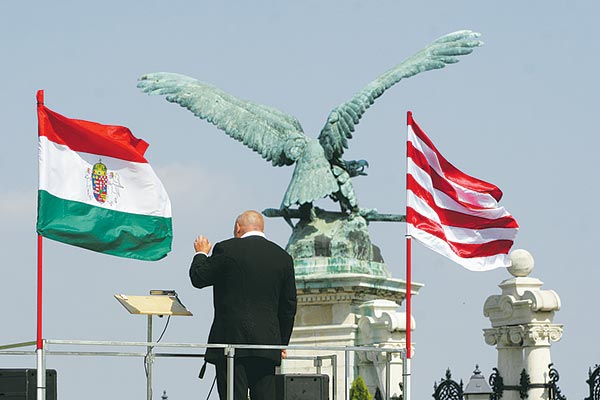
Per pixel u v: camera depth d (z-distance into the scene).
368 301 47.47
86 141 25.88
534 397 41.56
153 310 25.23
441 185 30.52
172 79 50.34
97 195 25.91
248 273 24.16
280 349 24.31
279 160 50.16
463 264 30.55
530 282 42.28
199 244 24.58
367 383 46.28
